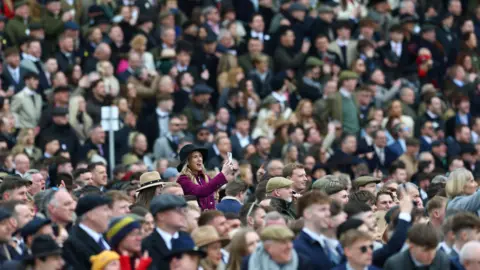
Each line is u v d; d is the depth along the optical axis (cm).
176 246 3553
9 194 4291
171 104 6988
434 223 4328
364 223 3616
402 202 3850
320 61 7719
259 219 4244
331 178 4491
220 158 6494
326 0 8631
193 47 7606
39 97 6806
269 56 7906
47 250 3347
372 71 8019
